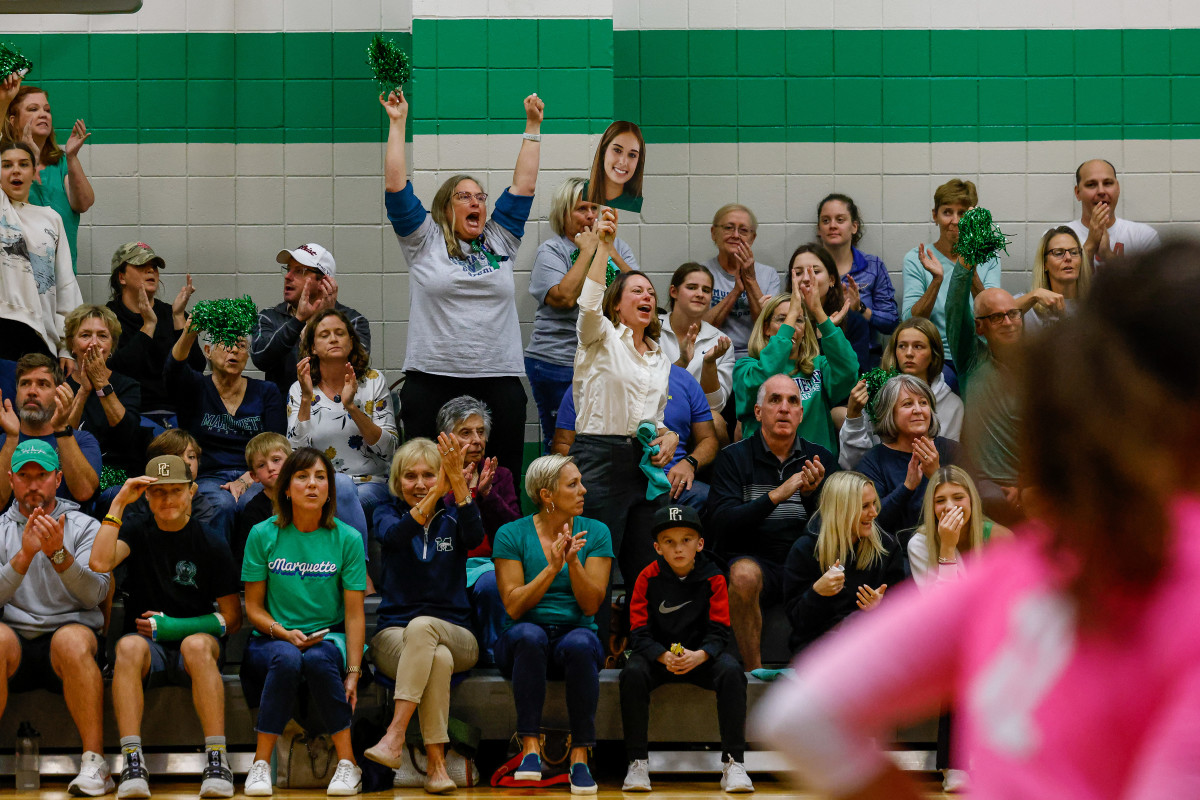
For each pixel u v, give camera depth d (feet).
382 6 66.44
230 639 48.34
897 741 45.75
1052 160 67.26
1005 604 9.22
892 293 64.08
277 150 66.33
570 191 59.26
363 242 66.44
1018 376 8.69
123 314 58.59
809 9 67.10
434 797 41.42
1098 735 8.51
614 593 53.21
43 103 60.80
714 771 44.65
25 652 43.70
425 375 52.44
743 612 46.98
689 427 53.72
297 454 44.52
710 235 66.90
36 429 49.19
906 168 67.15
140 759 41.75
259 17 66.39
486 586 47.80
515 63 61.36
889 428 50.90
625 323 50.06
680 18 66.95
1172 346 8.12
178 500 44.52
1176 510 8.51
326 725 42.16
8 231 55.06
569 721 43.70
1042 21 66.74
